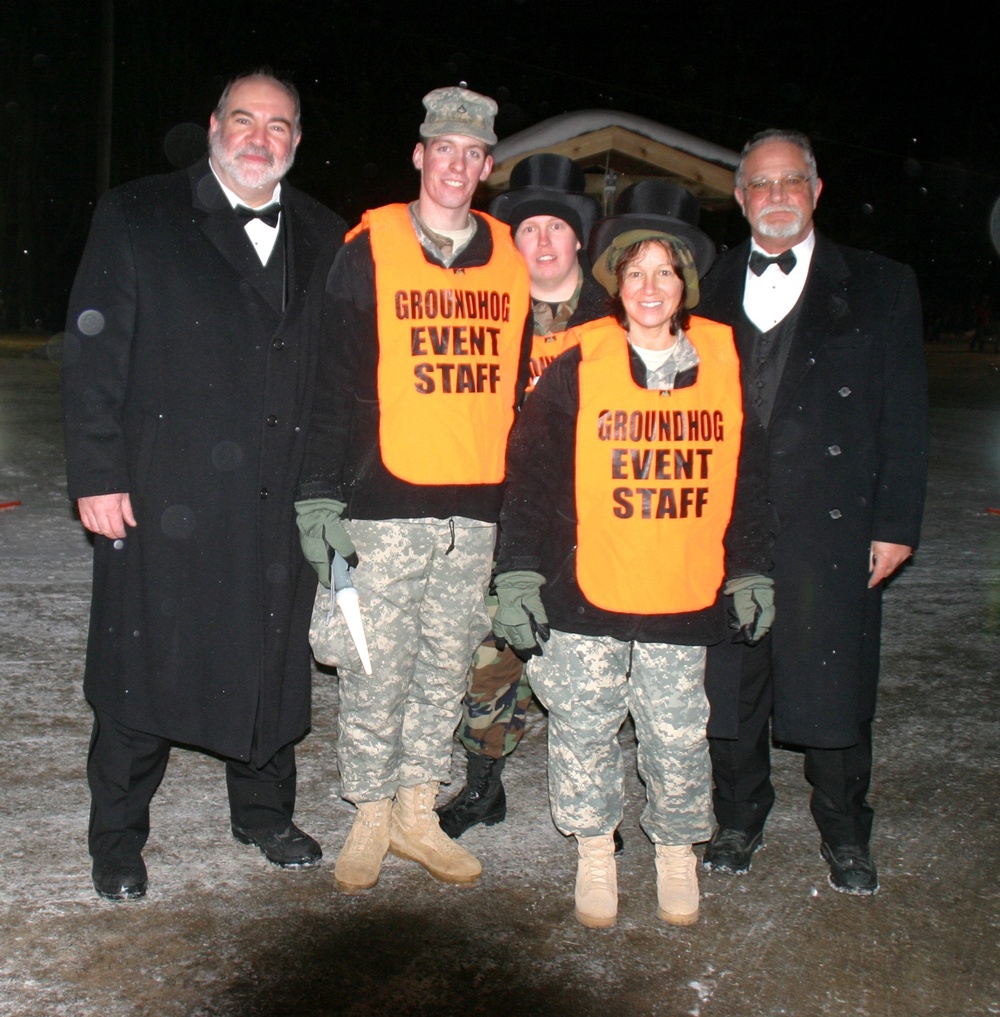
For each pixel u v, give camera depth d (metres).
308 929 3.15
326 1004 2.83
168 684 3.17
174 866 3.45
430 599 3.30
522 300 3.27
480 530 3.26
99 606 3.24
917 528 3.27
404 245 3.13
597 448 3.02
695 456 3.02
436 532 3.19
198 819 3.76
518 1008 2.85
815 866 3.58
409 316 3.12
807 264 3.29
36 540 7.21
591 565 3.05
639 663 3.11
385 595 3.21
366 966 2.99
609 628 3.03
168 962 2.97
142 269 3.06
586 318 3.46
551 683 3.12
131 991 2.85
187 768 4.14
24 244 32.12
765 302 3.29
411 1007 2.83
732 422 3.07
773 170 3.18
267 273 3.15
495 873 3.48
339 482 3.14
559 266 3.38
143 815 3.34
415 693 3.43
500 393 3.22
